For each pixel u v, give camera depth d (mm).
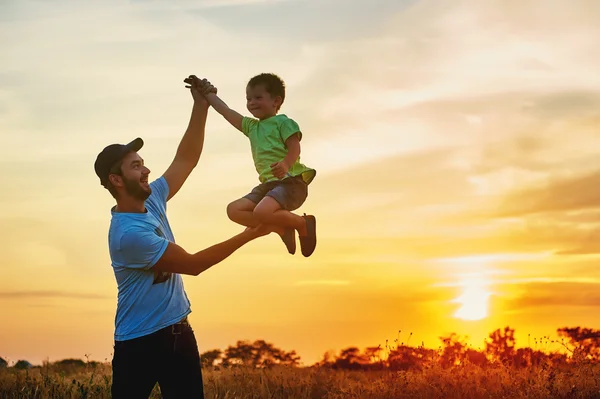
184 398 5641
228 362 11656
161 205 6152
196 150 6598
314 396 10016
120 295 5684
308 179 6215
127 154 5688
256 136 6270
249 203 6066
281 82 6473
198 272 5648
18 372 10672
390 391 9328
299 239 6082
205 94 6602
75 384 9188
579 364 9359
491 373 9469
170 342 5582
